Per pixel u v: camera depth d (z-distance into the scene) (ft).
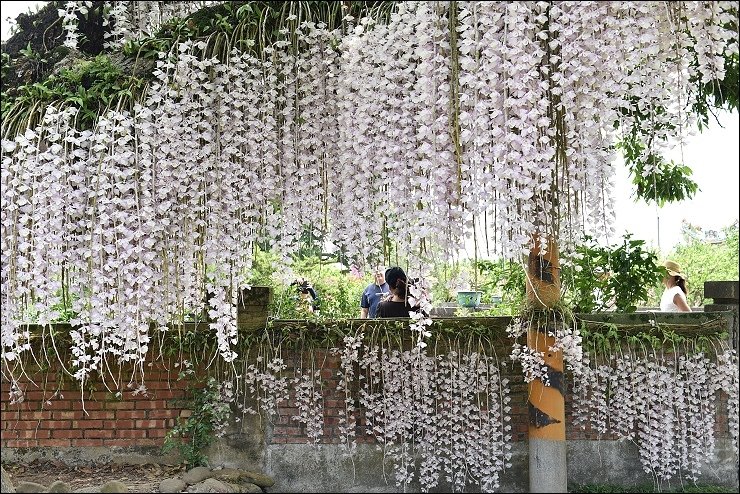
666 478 15.65
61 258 11.76
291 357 15.70
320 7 12.92
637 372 15.78
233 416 15.51
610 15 11.26
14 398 15.08
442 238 11.32
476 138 10.85
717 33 11.38
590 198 12.04
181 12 14.70
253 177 12.34
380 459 15.56
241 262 12.40
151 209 11.84
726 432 16.10
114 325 12.20
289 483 15.42
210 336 15.44
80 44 14.69
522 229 11.44
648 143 12.07
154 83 12.16
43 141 12.18
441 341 15.62
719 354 15.94
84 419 15.26
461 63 10.90
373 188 12.36
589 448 15.88
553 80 11.11
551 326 13.80
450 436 15.40
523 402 15.67
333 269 22.89
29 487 11.64
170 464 15.26
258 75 12.50
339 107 12.53
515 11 10.74
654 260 19.33
